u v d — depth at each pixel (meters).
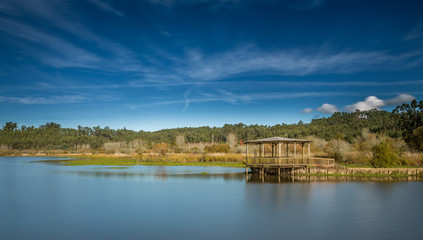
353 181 33.03
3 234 15.12
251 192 26.06
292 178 35.94
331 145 60.66
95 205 21.34
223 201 22.30
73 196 24.86
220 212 18.98
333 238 14.15
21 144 166.75
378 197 23.55
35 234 15.09
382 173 38.84
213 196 24.30
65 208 20.52
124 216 18.23
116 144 139.50
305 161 43.59
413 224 16.27
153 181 33.72
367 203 21.41
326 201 22.12
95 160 73.62
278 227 15.81
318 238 14.16
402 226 15.93
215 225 16.22
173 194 25.33
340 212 18.83
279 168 37.34
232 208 20.03
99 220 17.44
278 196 24.17
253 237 14.30
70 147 160.62
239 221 16.94
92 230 15.60
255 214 18.42
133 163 63.28
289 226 15.97
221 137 166.25
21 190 28.08
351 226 15.95
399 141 63.19
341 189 27.38
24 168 53.41
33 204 21.91
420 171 37.66
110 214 18.75
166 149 90.38
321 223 16.47
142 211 19.41
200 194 25.23
